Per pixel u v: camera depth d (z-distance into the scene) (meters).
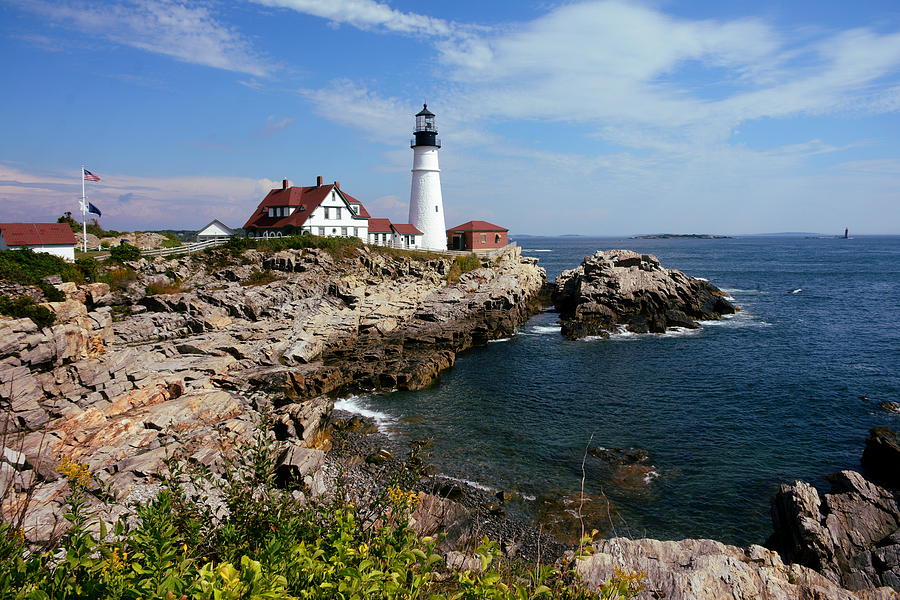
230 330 42.41
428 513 19.41
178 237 73.25
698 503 24.58
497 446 30.52
